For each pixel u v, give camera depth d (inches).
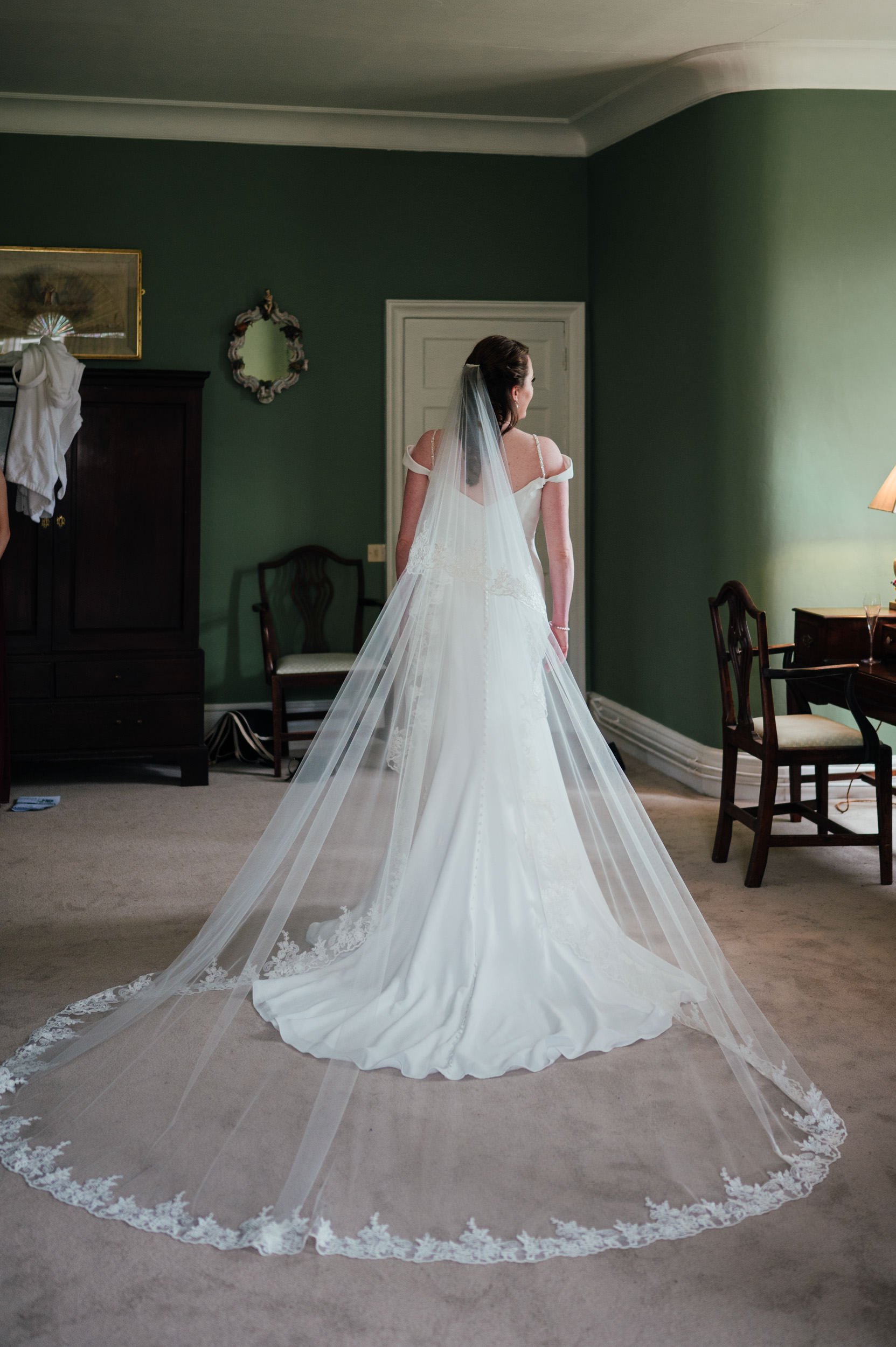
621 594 227.1
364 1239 71.4
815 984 114.0
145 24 175.0
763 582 186.5
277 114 219.5
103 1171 79.0
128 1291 67.0
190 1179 78.0
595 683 243.9
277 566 230.4
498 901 102.0
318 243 227.9
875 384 184.9
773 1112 87.2
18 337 219.8
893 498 167.5
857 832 167.6
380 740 105.7
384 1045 94.1
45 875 149.5
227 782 203.9
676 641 203.8
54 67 195.0
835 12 164.9
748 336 183.6
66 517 194.7
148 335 225.0
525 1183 77.5
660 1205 75.1
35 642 195.0
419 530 103.8
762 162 180.5
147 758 199.5
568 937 103.3
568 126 225.8
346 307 230.2
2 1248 70.9
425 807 102.3
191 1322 64.4
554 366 238.2
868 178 181.8
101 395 194.1
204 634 232.4
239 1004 98.5
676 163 195.6
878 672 144.3
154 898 140.6
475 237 232.2
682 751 200.1
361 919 109.0
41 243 219.3
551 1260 69.7
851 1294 67.0
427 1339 63.2
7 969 117.1
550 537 107.7
